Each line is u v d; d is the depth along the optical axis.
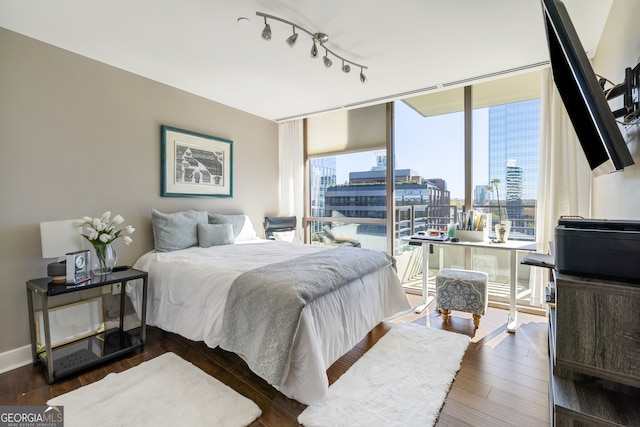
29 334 2.20
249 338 1.71
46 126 2.29
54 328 2.29
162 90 3.07
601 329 0.88
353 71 2.82
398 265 3.92
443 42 2.31
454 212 3.47
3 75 2.09
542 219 2.84
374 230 4.03
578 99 1.33
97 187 2.59
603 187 2.12
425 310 3.15
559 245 0.98
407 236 3.65
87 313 2.49
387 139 3.82
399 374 1.92
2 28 2.08
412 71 2.82
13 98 2.13
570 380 1.01
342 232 4.30
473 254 3.54
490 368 2.01
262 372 1.58
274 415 1.59
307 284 1.77
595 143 1.40
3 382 1.91
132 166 2.84
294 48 2.40
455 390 1.78
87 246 2.39
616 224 0.97
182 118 3.26
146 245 2.95
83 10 1.90
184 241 2.96
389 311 2.67
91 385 1.84
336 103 3.75
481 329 2.63
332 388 1.79
